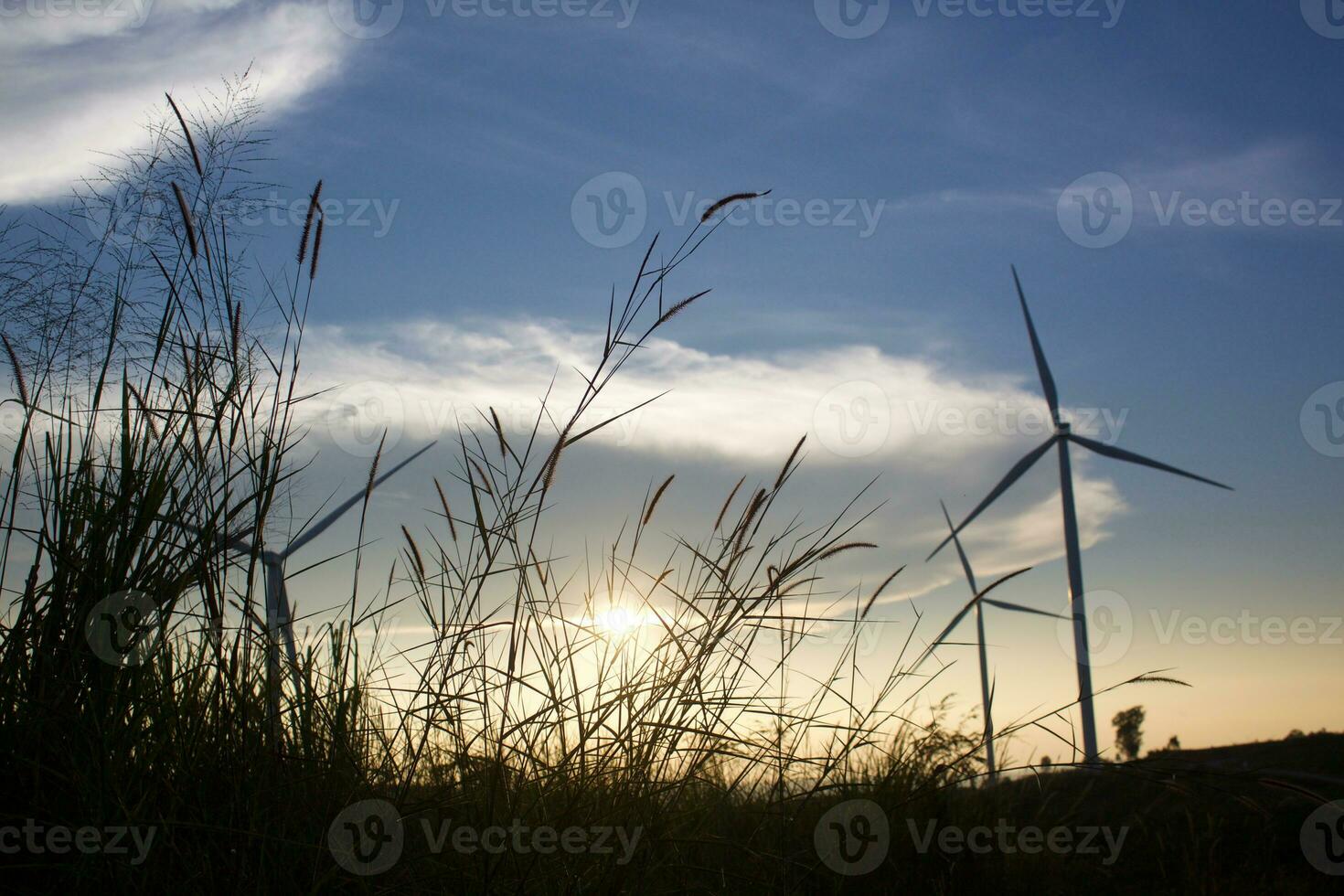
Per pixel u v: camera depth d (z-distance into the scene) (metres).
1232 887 6.66
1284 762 11.34
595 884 3.63
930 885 5.79
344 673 3.95
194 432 3.78
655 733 4.04
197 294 4.03
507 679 3.90
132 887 2.97
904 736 6.38
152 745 3.27
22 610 3.52
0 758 3.21
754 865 4.49
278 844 3.15
